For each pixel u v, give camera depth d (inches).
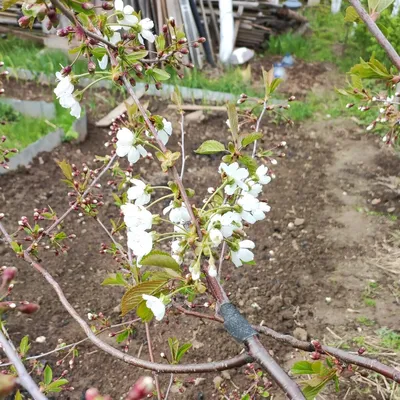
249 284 147.9
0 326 47.4
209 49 297.0
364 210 181.9
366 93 83.9
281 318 136.9
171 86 261.6
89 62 66.1
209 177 199.9
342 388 117.3
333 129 236.8
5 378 31.1
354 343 129.3
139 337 131.1
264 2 333.1
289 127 237.9
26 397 111.2
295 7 340.2
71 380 119.2
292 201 187.6
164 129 69.9
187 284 54.4
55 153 204.5
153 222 58.2
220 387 105.4
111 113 237.9
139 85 256.5
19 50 276.7
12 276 41.4
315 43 332.8
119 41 68.2
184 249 55.1
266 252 161.9
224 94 258.8
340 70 299.6
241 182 58.7
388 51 66.6
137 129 70.7
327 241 166.7
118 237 165.6
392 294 145.3
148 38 70.5
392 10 269.6
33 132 210.2
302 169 207.2
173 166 59.6
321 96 267.0
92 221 171.6
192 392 117.2
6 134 205.9
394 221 175.6
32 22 54.7
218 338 129.9
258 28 325.1
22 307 43.4
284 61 301.1
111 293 144.4
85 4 55.5
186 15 285.9
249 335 52.0
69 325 133.6
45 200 179.6
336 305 142.1
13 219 168.4
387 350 126.8
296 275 152.4
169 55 72.6
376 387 117.0
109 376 120.6
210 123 237.5
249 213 60.2
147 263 50.6
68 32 62.5
